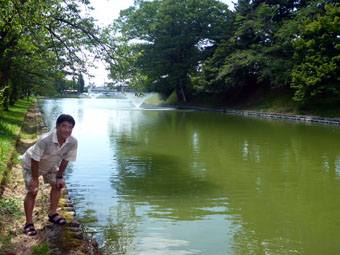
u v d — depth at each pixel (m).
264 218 5.38
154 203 6.05
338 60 23.02
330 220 5.32
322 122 23.09
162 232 4.77
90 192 6.65
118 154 10.66
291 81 27.92
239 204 6.06
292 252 4.23
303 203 6.14
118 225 5.00
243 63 31.67
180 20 43.97
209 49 44.81
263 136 15.34
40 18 7.70
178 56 47.25
